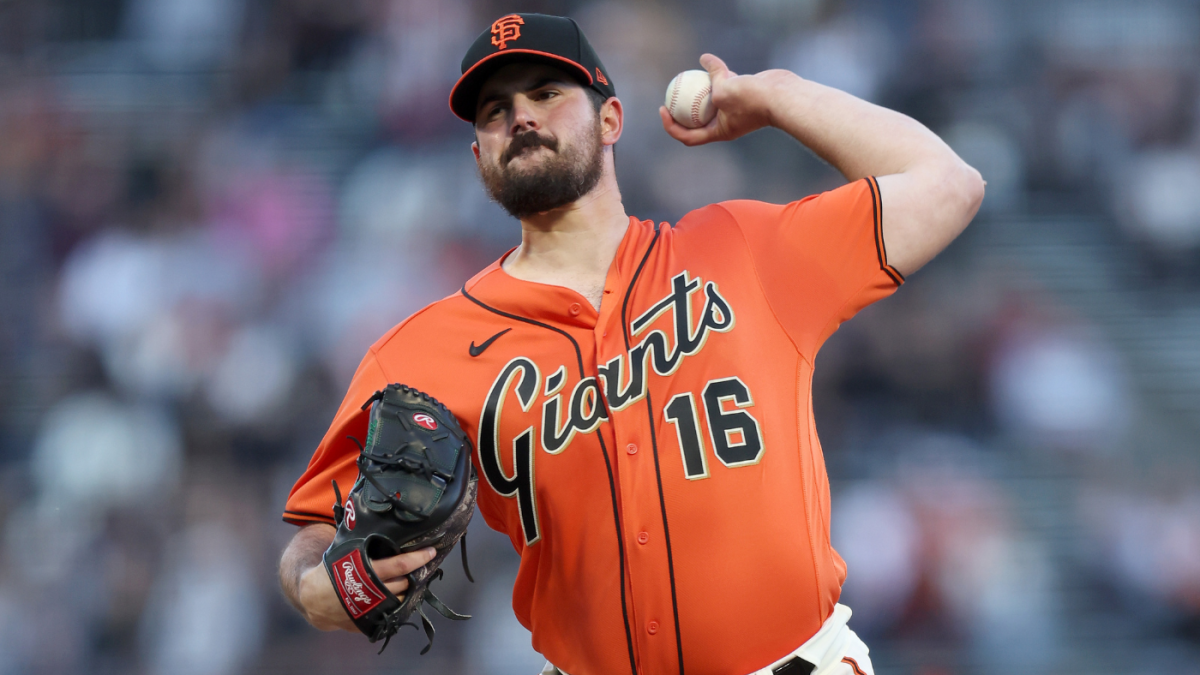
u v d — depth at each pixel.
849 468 34.06
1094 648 30.70
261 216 41.28
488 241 40.19
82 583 32.19
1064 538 32.91
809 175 42.16
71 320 39.06
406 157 43.44
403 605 8.90
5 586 32.09
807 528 8.98
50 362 37.94
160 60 47.72
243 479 34.69
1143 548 32.59
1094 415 36.44
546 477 9.05
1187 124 45.12
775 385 9.13
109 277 39.25
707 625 8.69
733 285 9.36
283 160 43.94
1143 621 31.58
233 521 33.47
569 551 9.07
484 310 9.65
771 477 8.88
